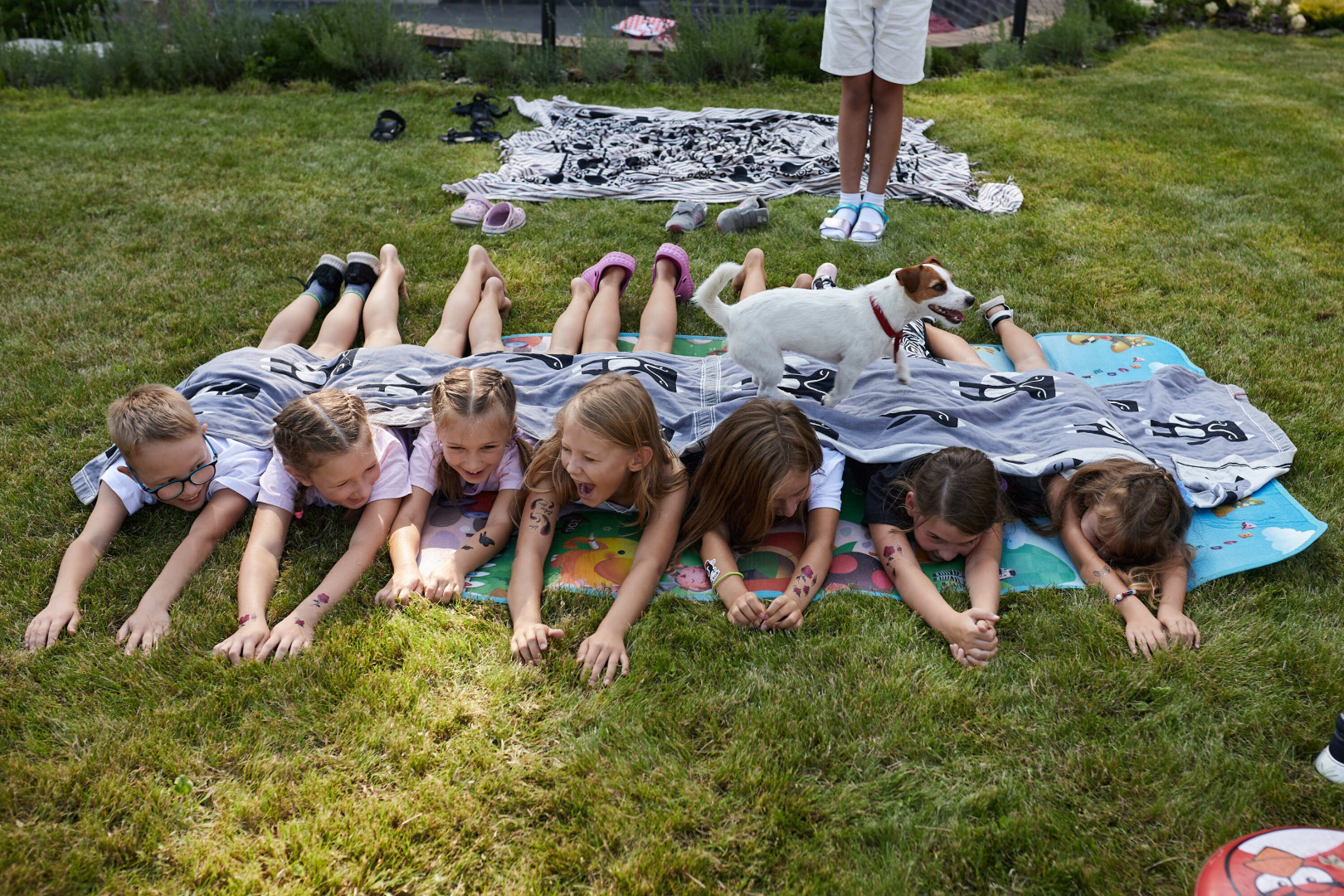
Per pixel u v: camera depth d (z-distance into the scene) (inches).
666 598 109.5
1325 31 465.1
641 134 277.0
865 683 97.8
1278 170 253.8
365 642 100.7
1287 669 100.0
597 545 119.3
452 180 241.4
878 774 88.9
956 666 100.8
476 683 97.3
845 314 125.0
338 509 122.3
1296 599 109.9
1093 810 85.4
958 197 230.7
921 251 204.4
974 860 80.8
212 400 128.2
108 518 115.5
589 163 249.0
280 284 185.0
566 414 109.0
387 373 138.9
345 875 78.5
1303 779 88.2
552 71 344.5
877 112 207.2
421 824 82.7
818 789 87.3
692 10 388.5
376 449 120.6
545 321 173.5
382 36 338.0
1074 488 118.9
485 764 88.2
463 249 201.0
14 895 76.4
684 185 237.3
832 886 79.0
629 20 405.1
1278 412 147.9
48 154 255.3
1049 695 96.8
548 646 102.0
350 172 245.8
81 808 84.1
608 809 84.4
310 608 105.1
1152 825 84.0
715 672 99.7
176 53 335.0
